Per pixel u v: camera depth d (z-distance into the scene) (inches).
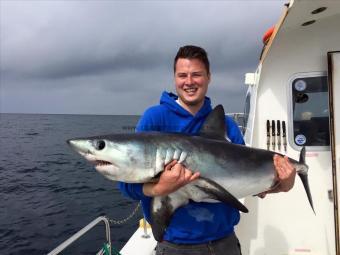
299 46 74.6
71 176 368.5
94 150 38.9
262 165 46.1
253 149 46.7
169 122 45.5
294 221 74.2
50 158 533.3
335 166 70.2
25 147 698.2
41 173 390.6
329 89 71.2
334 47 73.4
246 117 100.7
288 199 74.4
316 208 74.0
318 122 74.6
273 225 74.3
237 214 47.3
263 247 73.9
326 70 73.7
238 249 47.5
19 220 204.8
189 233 43.1
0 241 170.6
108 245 63.9
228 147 44.6
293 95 75.5
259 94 76.5
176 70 45.2
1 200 258.8
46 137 981.2
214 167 42.6
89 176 366.6
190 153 41.2
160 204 41.4
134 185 41.6
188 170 39.3
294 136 75.3
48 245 163.9
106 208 229.3
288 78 75.4
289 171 45.6
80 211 222.7
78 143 39.4
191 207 43.3
